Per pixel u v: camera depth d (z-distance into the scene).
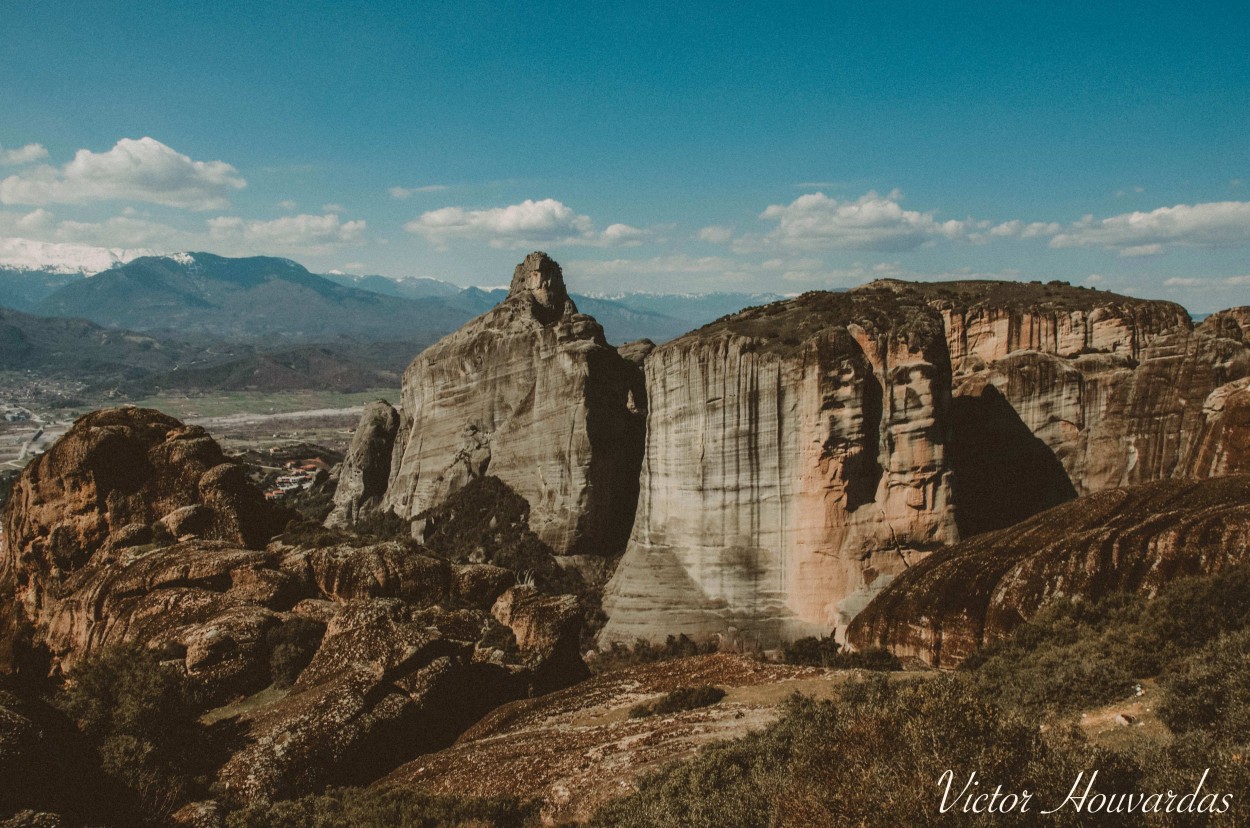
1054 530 46.62
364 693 40.62
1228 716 23.38
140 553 53.00
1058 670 31.11
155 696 37.03
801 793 21.36
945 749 20.16
